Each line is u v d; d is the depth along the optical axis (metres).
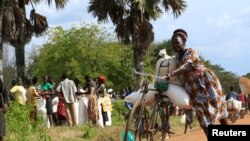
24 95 14.33
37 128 12.68
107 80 39.50
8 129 11.82
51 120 15.38
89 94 15.73
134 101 8.78
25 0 21.77
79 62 40.00
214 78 8.41
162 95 8.51
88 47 40.34
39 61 42.56
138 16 22.95
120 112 18.27
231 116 19.67
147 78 8.64
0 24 18.41
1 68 18.00
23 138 11.49
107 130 14.19
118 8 23.45
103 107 16.03
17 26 19.80
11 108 12.38
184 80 8.43
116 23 23.81
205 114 8.34
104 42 40.84
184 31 8.46
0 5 18.61
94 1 23.83
